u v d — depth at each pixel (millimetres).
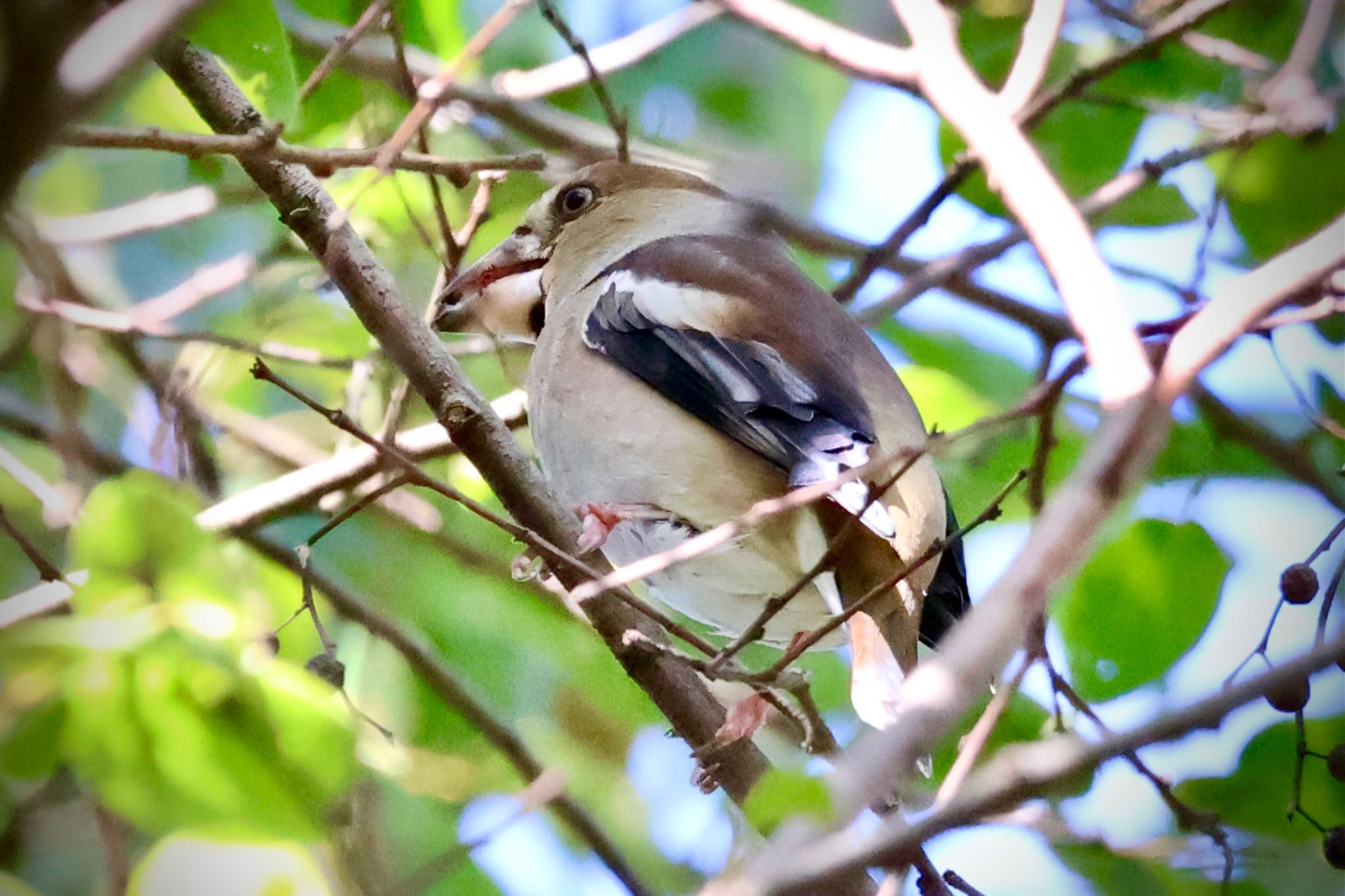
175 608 7457
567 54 13109
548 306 11078
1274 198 10945
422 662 10297
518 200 12164
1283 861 9086
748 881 5500
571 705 11984
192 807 7277
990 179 7750
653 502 9094
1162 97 11523
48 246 10250
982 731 7289
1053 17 8625
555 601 11445
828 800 5766
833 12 12812
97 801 8148
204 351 11445
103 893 8789
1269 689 5566
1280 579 7797
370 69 10727
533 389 10039
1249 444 10570
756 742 10461
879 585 7086
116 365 11703
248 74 8297
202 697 7324
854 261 11734
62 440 10102
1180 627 9992
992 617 5805
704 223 11070
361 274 8305
